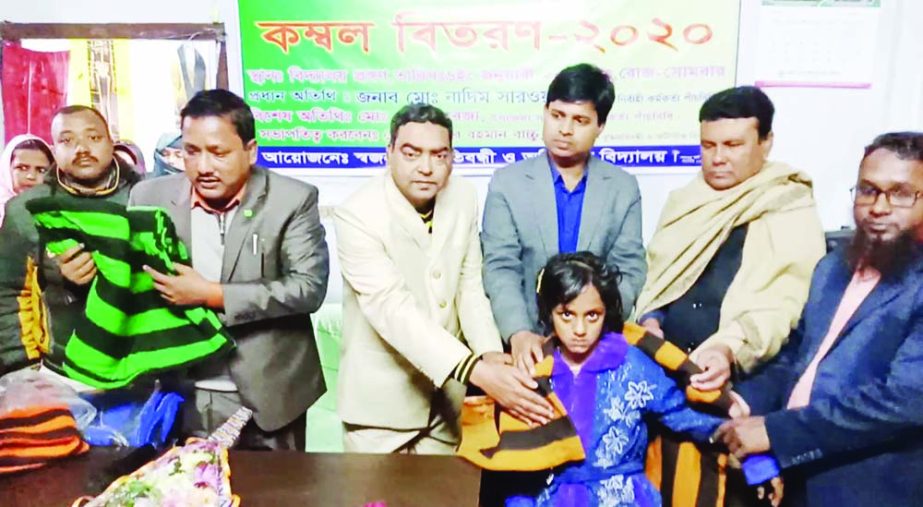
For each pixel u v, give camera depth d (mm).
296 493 1142
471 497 1133
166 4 1278
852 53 1222
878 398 1243
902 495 1268
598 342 1263
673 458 1319
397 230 1276
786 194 1258
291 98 1296
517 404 1242
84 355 1387
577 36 1246
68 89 1312
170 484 1119
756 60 1234
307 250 1339
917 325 1210
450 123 1273
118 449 1381
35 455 1339
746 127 1238
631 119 1263
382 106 1292
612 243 1299
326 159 1311
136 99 1310
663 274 1295
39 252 1364
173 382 1398
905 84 1229
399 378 1340
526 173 1291
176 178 1328
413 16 1257
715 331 1284
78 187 1340
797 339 1270
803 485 1312
